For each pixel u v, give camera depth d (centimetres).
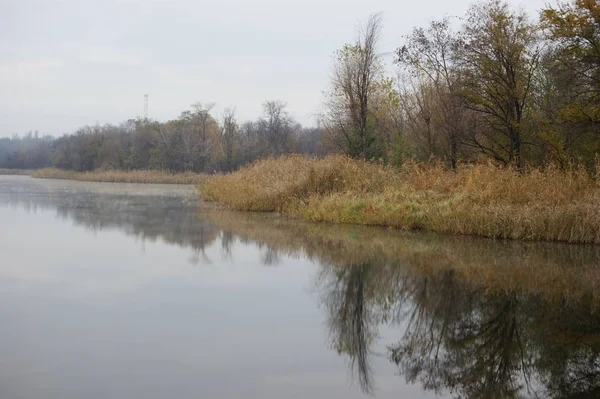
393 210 2109
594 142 2347
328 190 2573
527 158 2647
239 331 866
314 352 785
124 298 1051
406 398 643
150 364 720
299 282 1212
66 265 1359
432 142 3167
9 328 860
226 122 7006
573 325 936
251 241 1767
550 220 1755
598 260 1466
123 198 3625
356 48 3288
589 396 655
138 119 8331
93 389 638
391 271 1332
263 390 648
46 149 10538
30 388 638
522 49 2530
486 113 2725
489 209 1864
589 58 2245
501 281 1243
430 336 878
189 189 4803
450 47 2795
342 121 3497
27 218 2373
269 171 3102
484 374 721
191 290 1123
